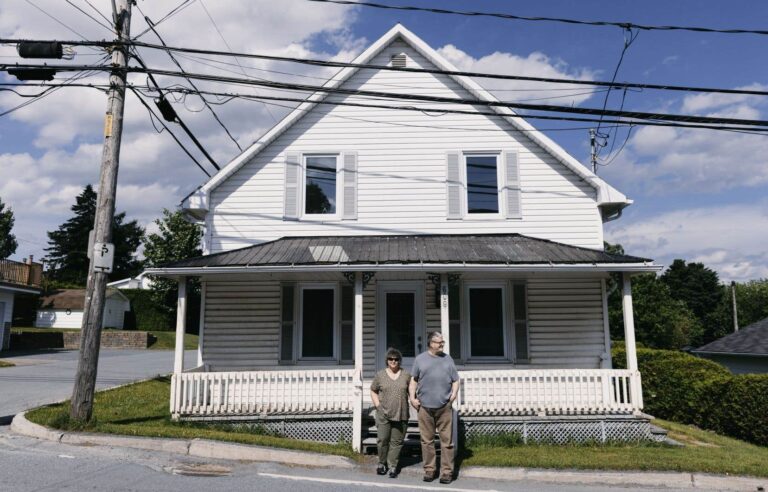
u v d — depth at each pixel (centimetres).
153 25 986
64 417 889
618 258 1055
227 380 1020
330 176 1327
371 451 903
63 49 951
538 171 1297
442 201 1302
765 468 779
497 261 1027
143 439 826
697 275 7612
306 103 1316
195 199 1273
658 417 1473
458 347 1229
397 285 1259
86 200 6694
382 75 1341
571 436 998
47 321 3897
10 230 5788
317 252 1125
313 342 1249
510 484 734
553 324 1238
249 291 1261
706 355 2655
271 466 773
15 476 646
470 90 1325
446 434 746
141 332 3419
